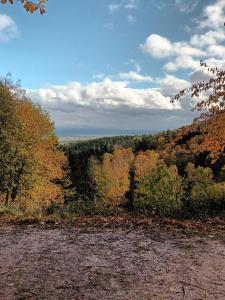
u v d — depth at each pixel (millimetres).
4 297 4746
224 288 5035
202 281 5297
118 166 81875
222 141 10281
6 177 23750
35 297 4750
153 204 15328
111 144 158625
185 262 6172
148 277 5461
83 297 4746
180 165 75438
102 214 11250
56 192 26984
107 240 7688
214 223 9523
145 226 9062
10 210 11633
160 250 6914
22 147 23797
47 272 5688
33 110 26047
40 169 26062
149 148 132375
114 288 5047
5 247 7133
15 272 5684
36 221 9664
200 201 13516
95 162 74812
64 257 6465
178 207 12531
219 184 29281
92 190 49125
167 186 16000
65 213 11008
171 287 5070
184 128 10789
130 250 6910
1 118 23969
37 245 7281
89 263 6129
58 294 4844
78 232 8445
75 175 52719
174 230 8633
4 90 24781
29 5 4660
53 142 27422
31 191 24578
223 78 10289
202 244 7355
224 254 6641
